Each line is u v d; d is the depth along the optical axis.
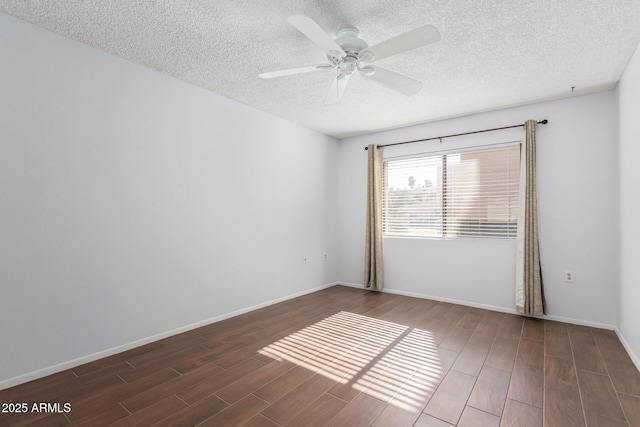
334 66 2.11
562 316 3.25
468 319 3.30
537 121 3.38
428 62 2.51
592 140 3.13
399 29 2.07
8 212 1.97
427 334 2.89
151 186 2.68
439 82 2.88
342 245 4.92
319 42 1.80
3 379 1.95
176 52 2.41
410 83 2.27
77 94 2.26
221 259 3.24
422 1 1.80
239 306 3.43
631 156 2.43
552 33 2.10
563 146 3.26
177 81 2.87
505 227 3.59
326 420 1.67
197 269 3.03
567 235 3.23
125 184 2.52
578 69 2.62
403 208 4.35
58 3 1.85
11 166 1.98
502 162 3.62
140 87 2.61
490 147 3.68
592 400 1.85
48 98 2.13
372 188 4.47
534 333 2.90
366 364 2.30
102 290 2.39
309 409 1.77
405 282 4.29
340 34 2.06
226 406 1.79
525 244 3.35
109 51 2.40
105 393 1.91
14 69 2.00
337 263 4.95
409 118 3.94
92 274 2.33
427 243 4.11
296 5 1.84
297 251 4.20
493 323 3.18
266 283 3.75
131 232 2.55
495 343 2.68
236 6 1.86
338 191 4.95
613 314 3.02
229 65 2.61
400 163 4.39
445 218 3.99
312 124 4.21
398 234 4.38
